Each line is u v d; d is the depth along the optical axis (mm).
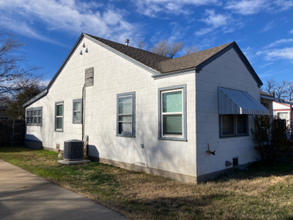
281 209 4656
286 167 8852
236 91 8586
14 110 28172
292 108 16578
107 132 9930
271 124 9375
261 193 5738
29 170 8344
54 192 5805
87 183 6754
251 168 8672
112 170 8578
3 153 12945
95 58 10859
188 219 4258
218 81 7844
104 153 10031
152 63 9133
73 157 9883
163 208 4797
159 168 7684
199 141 6801
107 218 4262
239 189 6164
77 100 11836
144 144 8234
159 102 7762
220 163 7578
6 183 6637
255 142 9344
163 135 7660
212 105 7461
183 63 7922
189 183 6711
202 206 4918
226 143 7934
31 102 16328
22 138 17219
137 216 4348
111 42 11344
